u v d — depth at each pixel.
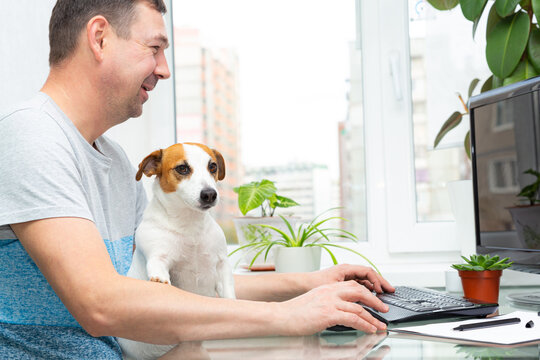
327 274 1.06
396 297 0.99
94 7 0.87
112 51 0.88
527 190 1.09
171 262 0.93
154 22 0.91
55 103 0.88
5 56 1.39
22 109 0.82
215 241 0.97
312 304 0.77
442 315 0.85
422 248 1.70
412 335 0.77
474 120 1.29
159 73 0.95
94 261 0.73
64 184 0.77
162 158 0.97
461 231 1.55
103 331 0.72
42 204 0.74
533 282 1.46
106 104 0.92
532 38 1.38
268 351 0.69
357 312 0.77
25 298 0.84
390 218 1.72
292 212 1.82
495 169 1.21
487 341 0.70
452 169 1.74
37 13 1.43
